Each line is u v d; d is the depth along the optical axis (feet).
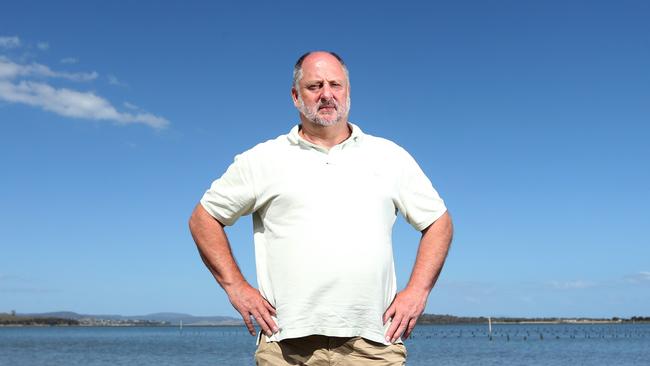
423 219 12.65
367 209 11.89
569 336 454.40
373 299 11.64
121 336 545.85
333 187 11.87
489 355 211.61
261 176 12.16
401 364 12.00
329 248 11.53
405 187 12.54
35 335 575.79
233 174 12.44
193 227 12.78
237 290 12.16
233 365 167.73
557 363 170.81
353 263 11.53
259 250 12.44
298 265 11.60
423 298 12.20
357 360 11.60
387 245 12.13
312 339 11.64
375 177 12.16
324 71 12.14
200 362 180.14
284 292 11.71
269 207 12.16
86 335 583.99
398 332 11.87
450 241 12.87
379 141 12.70
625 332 568.00
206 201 12.60
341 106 12.17
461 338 434.71
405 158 12.71
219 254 12.44
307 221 11.69
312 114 12.09
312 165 12.00
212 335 593.42
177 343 355.56
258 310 11.86
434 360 185.98
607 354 214.07
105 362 180.04
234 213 12.51
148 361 184.85
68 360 188.55
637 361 177.78
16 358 199.00
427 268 12.39
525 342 339.16
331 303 11.46
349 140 12.22
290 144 12.26
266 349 11.91
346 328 11.43
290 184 11.90
